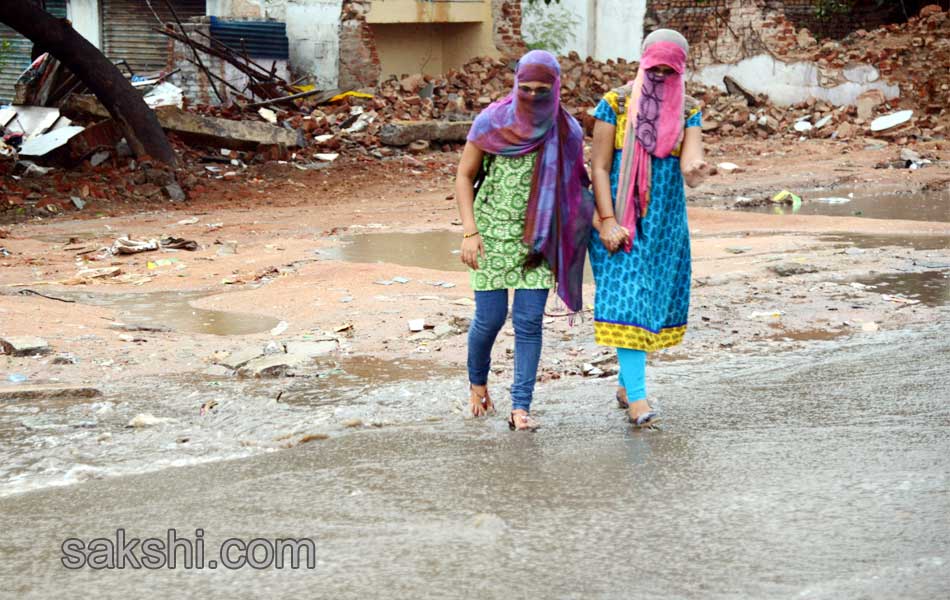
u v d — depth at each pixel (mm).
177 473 5484
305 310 9562
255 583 4129
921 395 6766
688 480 5270
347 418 6453
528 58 5945
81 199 18969
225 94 28797
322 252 13156
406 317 9172
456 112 28922
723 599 3920
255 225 16250
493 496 5074
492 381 7363
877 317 9172
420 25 34062
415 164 24031
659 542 4484
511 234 6188
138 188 19906
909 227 14516
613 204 6195
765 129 30703
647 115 6094
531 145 6070
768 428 6156
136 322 9312
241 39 29812
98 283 11383
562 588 4047
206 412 6633
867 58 31531
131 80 26641
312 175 22469
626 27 35719
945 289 10312
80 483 5344
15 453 5820
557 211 6203
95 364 7781
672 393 6980
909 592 3951
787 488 5125
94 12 32750
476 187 6328
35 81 23859
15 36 33406
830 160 25234
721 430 6137
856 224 14852
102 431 6246
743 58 33781
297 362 7742
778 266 11234
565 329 8859
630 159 6125
